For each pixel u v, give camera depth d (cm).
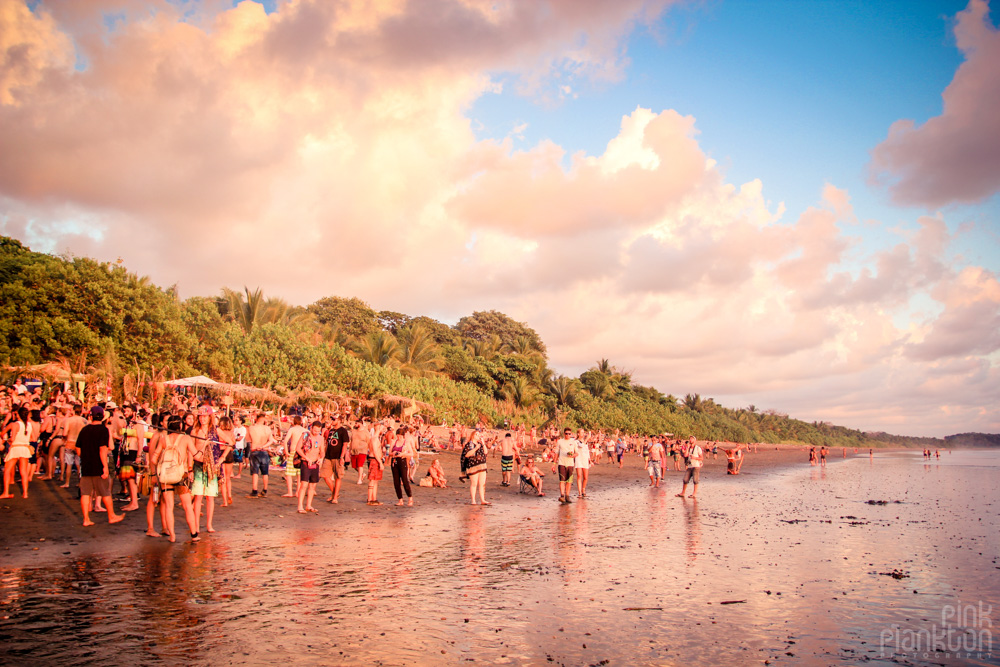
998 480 4059
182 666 502
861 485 3316
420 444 3616
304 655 540
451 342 7856
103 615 616
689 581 892
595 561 1005
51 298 2788
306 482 1389
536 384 6806
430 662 542
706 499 2173
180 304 3428
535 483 2066
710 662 573
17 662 491
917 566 1059
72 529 1026
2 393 1550
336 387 3559
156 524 1107
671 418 8912
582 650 591
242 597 704
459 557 993
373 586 787
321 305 7406
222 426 1325
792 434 15588
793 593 845
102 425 1079
